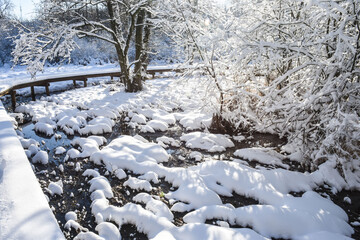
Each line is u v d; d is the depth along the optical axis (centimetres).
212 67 534
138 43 1016
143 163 439
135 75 1015
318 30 412
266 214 304
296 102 435
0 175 266
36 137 588
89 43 2344
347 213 338
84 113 724
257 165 457
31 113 744
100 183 380
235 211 315
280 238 288
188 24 546
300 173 409
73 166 452
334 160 410
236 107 580
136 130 640
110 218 312
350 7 373
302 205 328
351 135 388
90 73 1202
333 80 406
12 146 342
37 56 819
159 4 693
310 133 458
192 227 281
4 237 181
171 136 604
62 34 841
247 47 451
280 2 510
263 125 505
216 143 537
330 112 404
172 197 361
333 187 388
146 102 888
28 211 210
